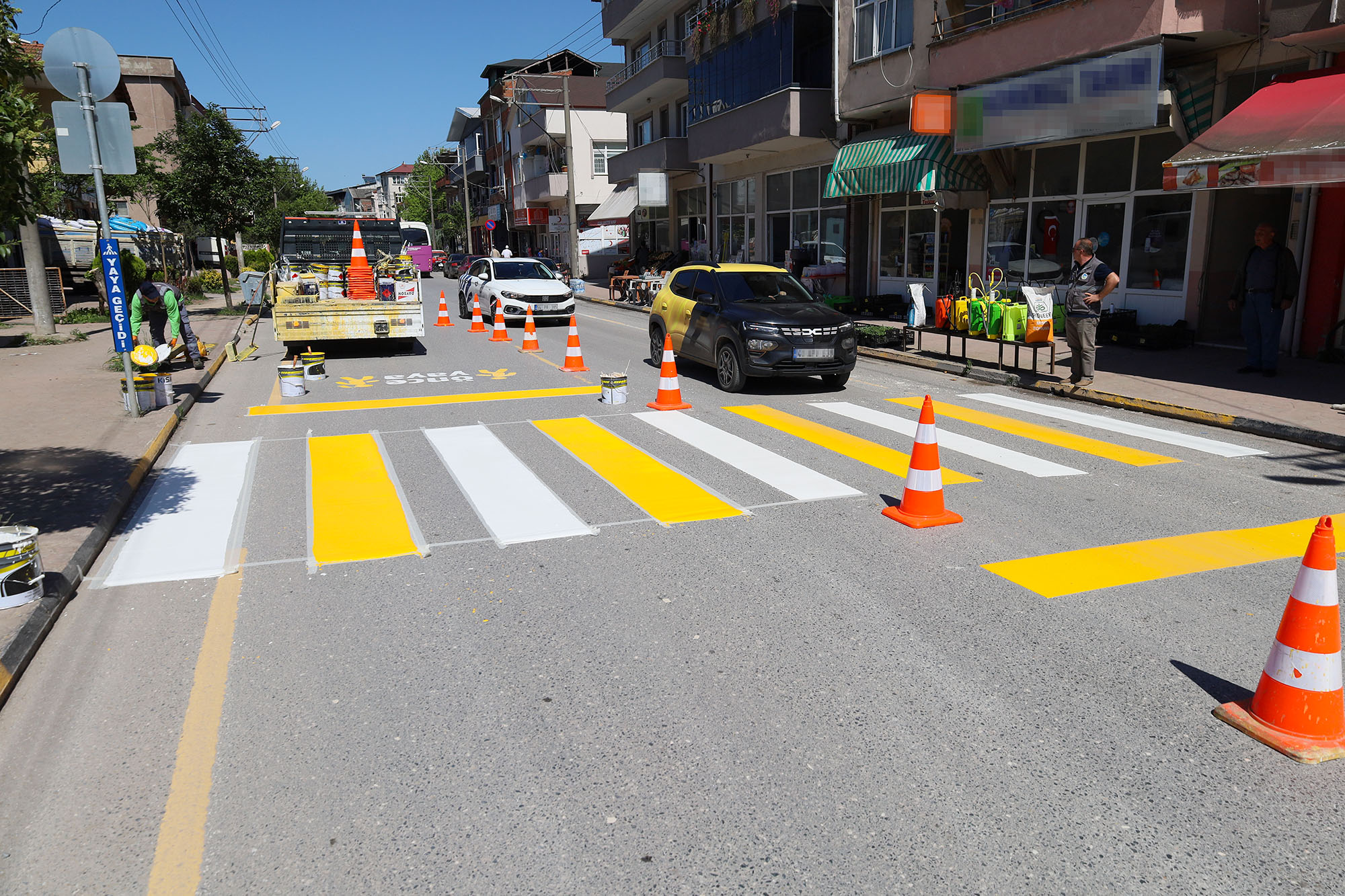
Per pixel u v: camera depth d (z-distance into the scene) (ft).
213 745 11.02
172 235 102.01
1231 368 37.78
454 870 8.78
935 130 50.42
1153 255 45.50
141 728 11.41
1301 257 39.04
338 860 8.93
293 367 35.58
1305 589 10.76
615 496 21.47
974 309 40.78
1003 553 17.43
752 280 38.42
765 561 17.10
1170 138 43.75
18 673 12.69
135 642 13.84
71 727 11.43
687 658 13.17
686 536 18.56
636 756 10.71
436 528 19.12
